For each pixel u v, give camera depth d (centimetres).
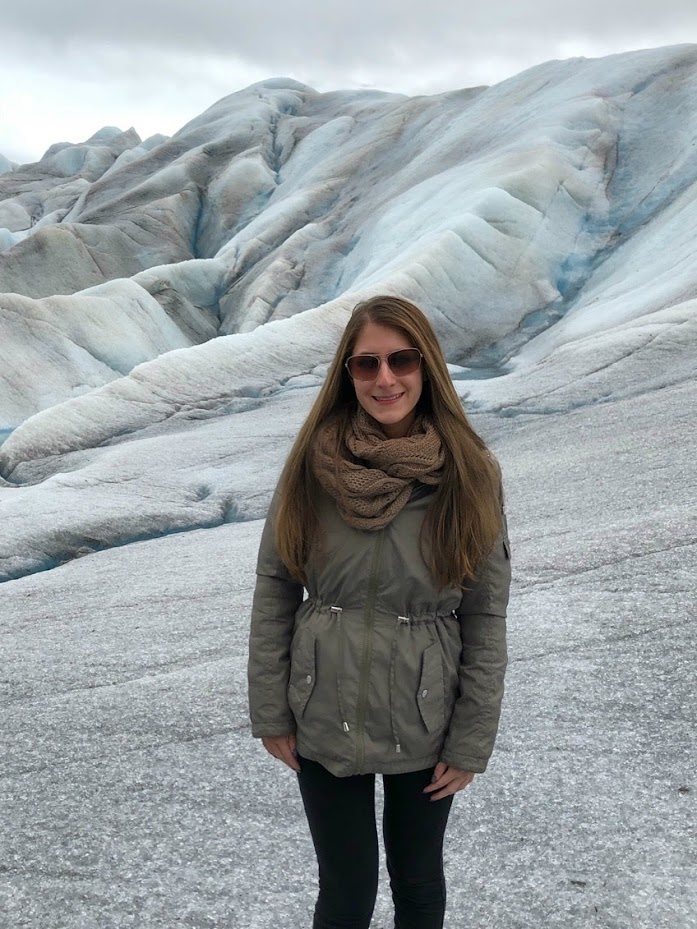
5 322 2078
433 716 179
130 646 514
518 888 259
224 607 579
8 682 471
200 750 358
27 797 331
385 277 2217
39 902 265
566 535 621
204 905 260
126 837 298
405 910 191
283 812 309
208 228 4091
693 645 404
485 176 2727
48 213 5328
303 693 182
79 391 2047
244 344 1767
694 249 1973
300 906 258
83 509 990
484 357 2061
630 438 936
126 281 2530
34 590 709
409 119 4231
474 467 177
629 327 1461
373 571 177
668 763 318
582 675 391
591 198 2675
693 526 563
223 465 1170
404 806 187
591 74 3431
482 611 184
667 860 265
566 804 298
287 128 4862
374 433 181
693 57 3303
